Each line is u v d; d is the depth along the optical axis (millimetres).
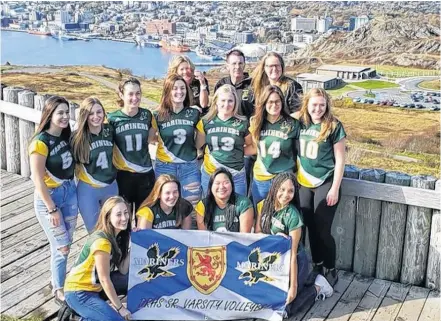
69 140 5289
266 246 5281
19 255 6457
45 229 5320
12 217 7328
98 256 4836
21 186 8320
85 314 4922
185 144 5863
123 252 5188
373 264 6086
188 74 6410
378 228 5988
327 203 5539
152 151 6785
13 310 5492
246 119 5777
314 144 5461
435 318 5395
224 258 5297
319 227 5648
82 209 5531
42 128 5121
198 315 5309
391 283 5988
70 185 5363
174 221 5395
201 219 5422
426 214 5750
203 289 5312
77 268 4957
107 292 4949
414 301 5668
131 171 5719
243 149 5824
